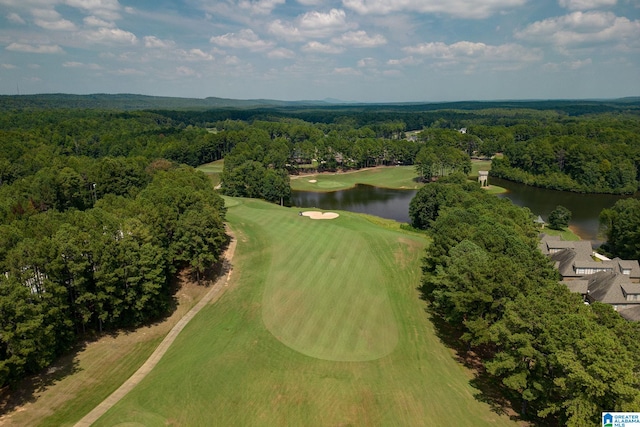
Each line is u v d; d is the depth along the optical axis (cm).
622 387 2364
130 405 3247
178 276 5750
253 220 8288
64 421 3172
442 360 4022
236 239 7075
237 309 4934
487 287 3753
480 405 3334
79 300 4150
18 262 3909
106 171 9600
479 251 4666
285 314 4753
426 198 9088
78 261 4197
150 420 3069
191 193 6856
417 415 3186
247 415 3161
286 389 3456
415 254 6788
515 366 3097
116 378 3803
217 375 3588
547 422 3144
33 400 3394
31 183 8400
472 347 4281
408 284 5738
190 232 5475
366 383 3562
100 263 4350
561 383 2677
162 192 6638
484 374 3816
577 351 2708
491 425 3091
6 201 7156
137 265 4550
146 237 4869
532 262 4547
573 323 2856
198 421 3089
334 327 4503
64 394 3503
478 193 9125
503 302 3681
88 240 4409
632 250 7156
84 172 9938
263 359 3878
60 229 4391
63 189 8331
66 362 3934
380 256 6556
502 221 6644
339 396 3381
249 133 19450
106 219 5300
